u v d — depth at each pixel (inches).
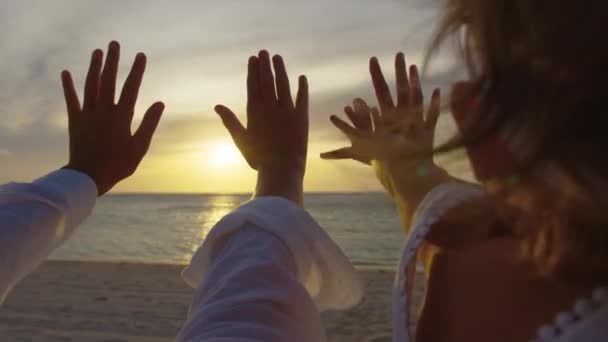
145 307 354.9
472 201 25.5
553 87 15.5
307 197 4271.7
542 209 17.4
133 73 42.8
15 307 357.4
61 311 345.4
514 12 16.6
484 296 21.9
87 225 1914.4
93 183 37.8
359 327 282.0
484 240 23.9
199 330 25.4
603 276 16.9
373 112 34.6
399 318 25.7
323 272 32.2
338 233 1273.4
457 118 19.5
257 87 42.3
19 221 31.7
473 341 21.5
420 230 26.1
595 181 15.0
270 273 27.9
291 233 30.9
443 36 20.1
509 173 17.2
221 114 41.8
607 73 14.8
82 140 40.8
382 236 1199.6
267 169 39.2
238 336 24.5
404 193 31.0
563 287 18.7
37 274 507.8
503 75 16.8
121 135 40.6
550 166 15.9
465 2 19.4
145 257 1072.8
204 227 1755.7
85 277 487.2
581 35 15.0
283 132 40.7
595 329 17.4
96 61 42.8
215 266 29.7
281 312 26.1
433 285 25.1
